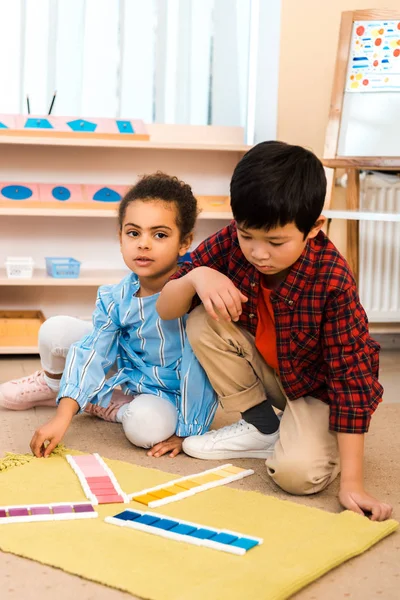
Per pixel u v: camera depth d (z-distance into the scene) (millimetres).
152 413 1365
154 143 2312
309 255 1182
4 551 937
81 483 1165
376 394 1238
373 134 2297
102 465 1249
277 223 1047
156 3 2566
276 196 1037
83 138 2279
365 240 2547
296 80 2459
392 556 969
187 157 2619
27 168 2506
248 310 1291
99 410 1568
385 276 2572
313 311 1190
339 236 2576
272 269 1113
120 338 1508
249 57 2688
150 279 1425
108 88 2566
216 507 1091
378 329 2678
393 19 2285
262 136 2604
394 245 2559
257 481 1249
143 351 1480
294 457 1169
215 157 2639
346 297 1182
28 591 848
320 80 2479
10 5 2459
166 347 1455
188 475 1269
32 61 2496
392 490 1222
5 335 2332
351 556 950
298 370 1251
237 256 1263
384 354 2555
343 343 1179
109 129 2324
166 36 2590
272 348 1297
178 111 2641
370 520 1053
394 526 1034
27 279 2271
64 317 1581
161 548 944
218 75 2662
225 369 1339
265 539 979
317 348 1231
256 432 1363
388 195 2527
